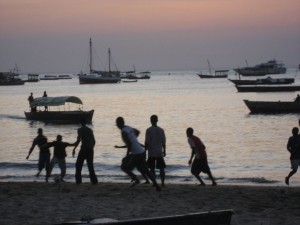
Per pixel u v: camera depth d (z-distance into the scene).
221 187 24.11
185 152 50.00
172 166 40.38
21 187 24.19
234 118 89.81
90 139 24.45
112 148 54.31
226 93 171.62
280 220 16.81
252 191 22.53
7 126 83.69
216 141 60.19
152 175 22.08
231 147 54.31
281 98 137.38
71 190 22.78
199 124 81.69
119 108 121.62
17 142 62.56
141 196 21.11
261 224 16.30
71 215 17.78
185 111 108.56
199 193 21.86
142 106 126.38
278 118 86.62
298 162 25.64
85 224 12.48
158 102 140.00
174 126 79.50
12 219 17.27
